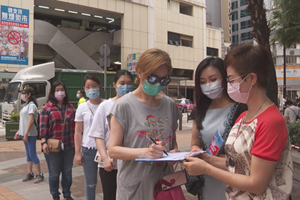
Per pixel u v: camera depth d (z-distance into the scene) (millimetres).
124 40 24000
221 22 48125
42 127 3600
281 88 33688
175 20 29109
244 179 1282
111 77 13352
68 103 3863
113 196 2709
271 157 1204
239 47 1419
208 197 1963
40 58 23984
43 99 11195
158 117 1929
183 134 10758
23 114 4824
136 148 1748
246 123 1403
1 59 17078
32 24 18469
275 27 6773
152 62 1730
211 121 2061
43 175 5074
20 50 17828
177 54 29234
